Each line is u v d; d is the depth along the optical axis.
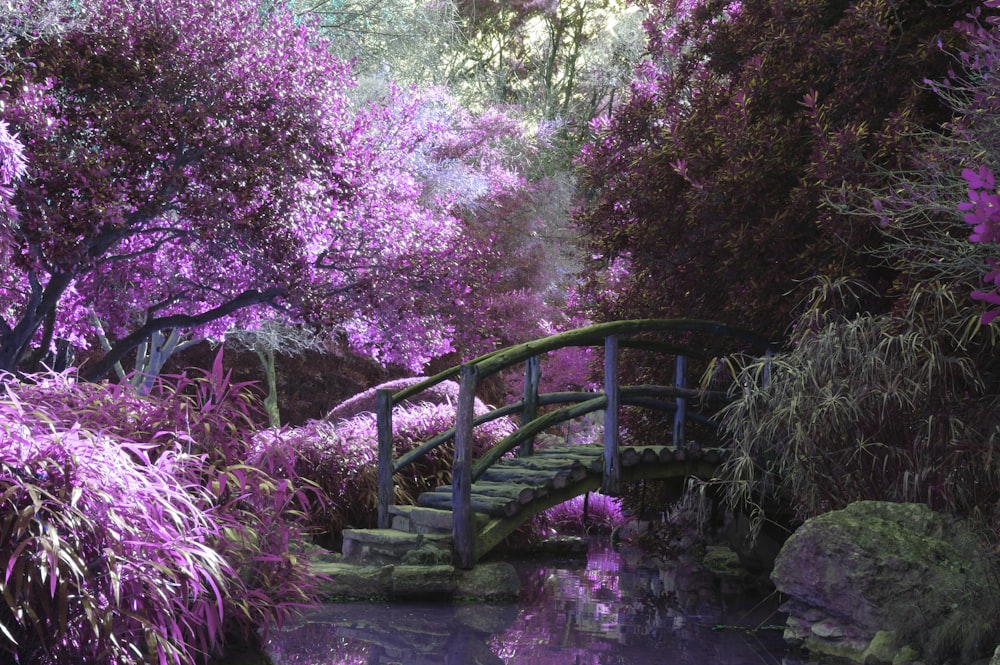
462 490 6.58
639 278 8.81
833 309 6.43
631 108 8.66
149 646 3.03
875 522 5.18
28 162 7.41
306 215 9.15
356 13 16.44
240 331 13.42
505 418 10.23
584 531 11.43
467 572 6.52
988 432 5.40
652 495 8.46
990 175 3.73
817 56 7.06
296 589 4.16
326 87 9.18
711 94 7.79
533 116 20.94
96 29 8.39
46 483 3.05
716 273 7.88
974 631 4.34
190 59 8.63
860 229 6.53
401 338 9.71
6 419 3.11
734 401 6.82
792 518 7.09
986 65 5.42
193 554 3.33
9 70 7.89
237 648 4.20
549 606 6.28
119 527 3.06
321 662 4.41
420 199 14.73
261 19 10.28
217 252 9.38
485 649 4.85
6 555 2.92
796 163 7.17
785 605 5.41
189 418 4.14
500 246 15.80
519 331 14.61
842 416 5.68
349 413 11.66
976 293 3.85
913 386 5.52
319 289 9.06
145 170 8.41
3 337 8.42
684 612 6.21
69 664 3.07
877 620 4.88
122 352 9.16
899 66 6.87
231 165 8.54
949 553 4.99
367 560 6.74
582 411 7.39
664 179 7.89
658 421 8.75
